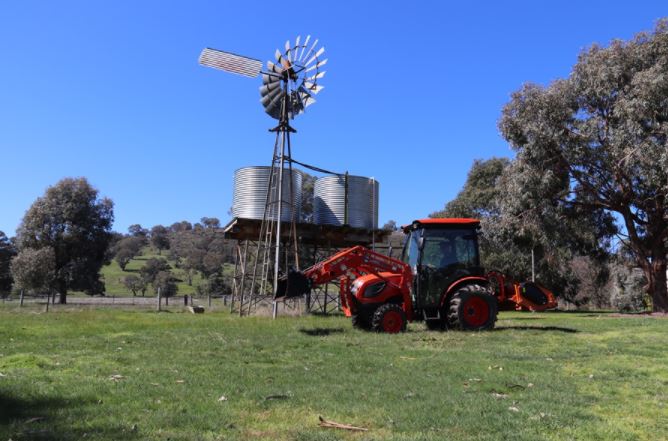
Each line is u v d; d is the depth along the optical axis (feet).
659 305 79.30
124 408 17.58
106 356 28.63
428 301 42.88
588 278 122.62
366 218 73.97
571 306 128.98
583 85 76.07
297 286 41.57
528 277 114.01
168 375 23.38
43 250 130.93
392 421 16.22
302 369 24.94
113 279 249.75
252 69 63.21
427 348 31.55
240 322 50.47
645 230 82.69
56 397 18.93
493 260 113.80
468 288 42.29
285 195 69.10
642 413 17.35
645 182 71.97
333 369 24.90
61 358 28.17
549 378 22.65
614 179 78.18
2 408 17.43
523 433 14.98
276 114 65.77
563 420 16.28
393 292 42.80
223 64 62.80
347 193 72.79
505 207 81.41
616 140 70.23
